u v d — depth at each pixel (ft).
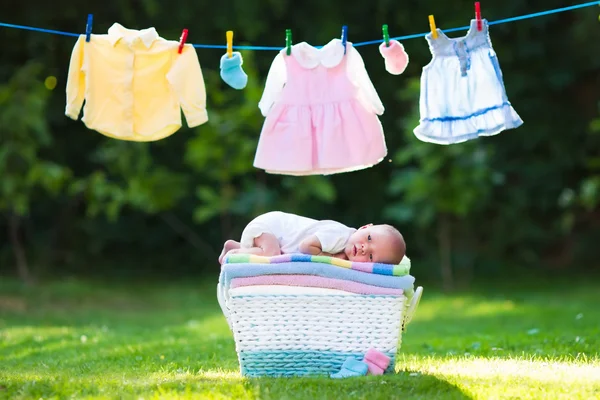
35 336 24.00
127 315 33.27
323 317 13.21
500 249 44.57
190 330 26.23
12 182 35.14
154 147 42.83
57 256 44.98
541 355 16.38
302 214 39.96
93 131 44.06
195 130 38.34
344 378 12.50
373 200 45.34
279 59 15.43
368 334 13.19
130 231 44.80
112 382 12.59
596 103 45.09
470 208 37.40
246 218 42.22
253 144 37.29
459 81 15.30
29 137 36.04
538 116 44.55
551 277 43.34
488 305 32.83
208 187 40.04
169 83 15.35
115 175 40.57
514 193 43.86
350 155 15.30
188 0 41.04
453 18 42.45
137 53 15.39
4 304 34.71
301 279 13.15
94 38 15.31
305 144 15.33
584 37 42.22
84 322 30.86
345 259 14.25
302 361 13.32
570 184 45.42
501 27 42.86
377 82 44.06
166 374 14.08
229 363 16.37
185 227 45.39
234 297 13.21
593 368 13.87
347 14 43.16
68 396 11.48
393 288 13.09
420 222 37.09
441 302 34.17
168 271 46.37
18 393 11.82
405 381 12.21
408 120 36.76
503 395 11.42
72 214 44.83
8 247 44.37
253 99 36.83
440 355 17.78
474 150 36.65
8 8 41.68
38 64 37.11
